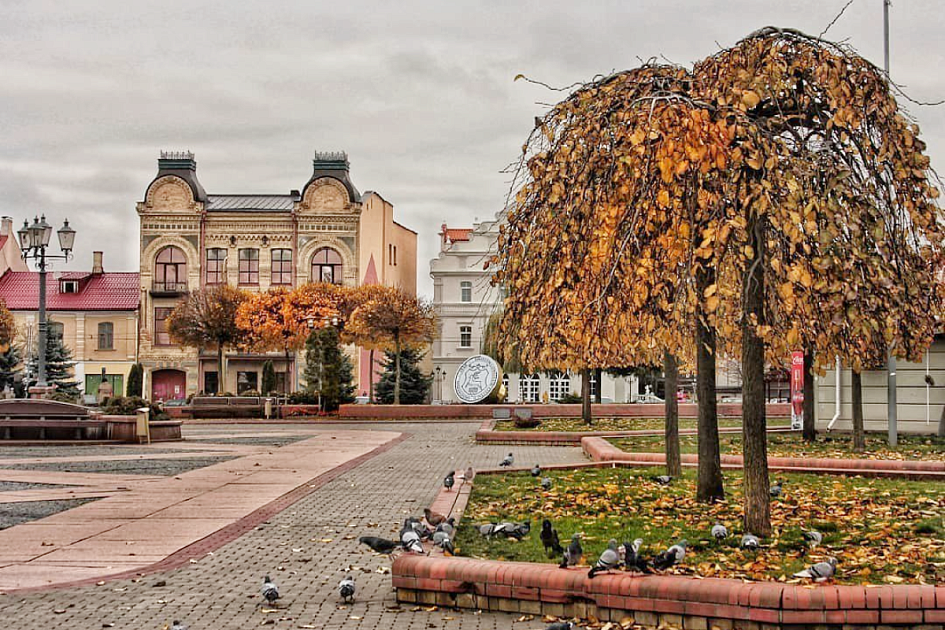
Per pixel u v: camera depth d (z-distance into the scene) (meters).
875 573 9.39
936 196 12.48
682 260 11.76
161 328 72.44
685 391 70.31
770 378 53.09
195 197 72.00
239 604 9.51
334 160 72.50
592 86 12.95
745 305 10.62
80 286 75.31
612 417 43.12
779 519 12.66
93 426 31.06
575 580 8.90
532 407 43.38
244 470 22.19
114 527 14.06
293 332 57.94
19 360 63.19
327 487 18.72
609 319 12.34
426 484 19.12
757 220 10.98
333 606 9.42
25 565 11.40
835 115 11.74
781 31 12.06
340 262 72.19
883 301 11.66
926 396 27.59
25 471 22.08
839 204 11.38
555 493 16.00
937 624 8.00
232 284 71.69
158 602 9.59
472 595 9.27
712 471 14.49
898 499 14.55
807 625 8.05
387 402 59.38
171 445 30.91
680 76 12.60
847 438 26.53
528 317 13.62
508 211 14.03
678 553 9.27
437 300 79.94
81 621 8.91
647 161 11.16
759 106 12.25
